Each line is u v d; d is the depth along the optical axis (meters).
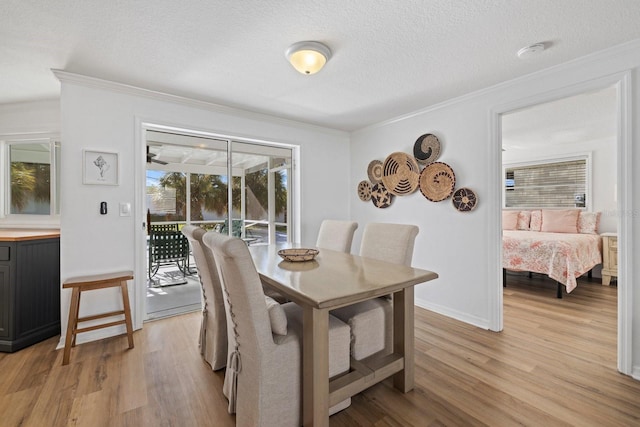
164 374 1.88
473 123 2.67
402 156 3.32
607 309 3.09
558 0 1.45
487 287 2.58
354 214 4.09
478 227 2.65
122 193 2.51
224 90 2.60
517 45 1.87
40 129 2.90
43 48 1.90
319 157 3.85
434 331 2.52
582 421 1.45
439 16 1.58
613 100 2.91
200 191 3.18
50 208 2.96
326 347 1.35
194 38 1.79
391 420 1.47
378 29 1.70
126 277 2.28
